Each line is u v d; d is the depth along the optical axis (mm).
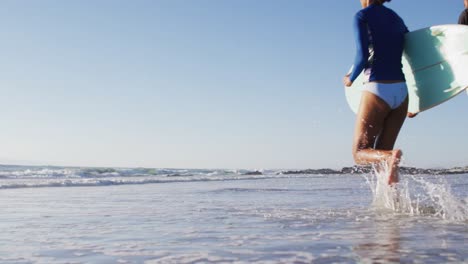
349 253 2486
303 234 3232
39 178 19109
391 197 4738
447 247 2637
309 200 6602
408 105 4730
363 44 4410
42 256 2557
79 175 23375
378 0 4602
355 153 4488
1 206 6062
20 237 3277
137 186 12656
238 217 4438
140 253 2609
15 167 34438
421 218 4027
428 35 4590
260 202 6363
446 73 4477
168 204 6270
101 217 4629
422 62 4637
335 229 3463
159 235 3318
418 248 2607
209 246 2807
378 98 4379
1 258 2508
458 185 9328
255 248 2693
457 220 3875
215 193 8867
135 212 5117
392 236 3061
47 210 5473
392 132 4543
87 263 2352
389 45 4434
